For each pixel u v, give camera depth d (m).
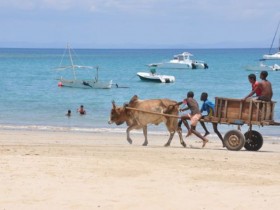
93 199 10.52
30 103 47.94
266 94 18.53
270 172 13.73
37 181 11.76
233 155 17.34
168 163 14.48
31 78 88.31
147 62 170.50
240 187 11.71
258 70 117.00
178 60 121.12
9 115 38.16
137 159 15.04
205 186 11.72
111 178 12.23
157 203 10.34
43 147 18.42
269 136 28.12
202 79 90.25
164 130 29.45
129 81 82.50
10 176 12.12
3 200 10.33
